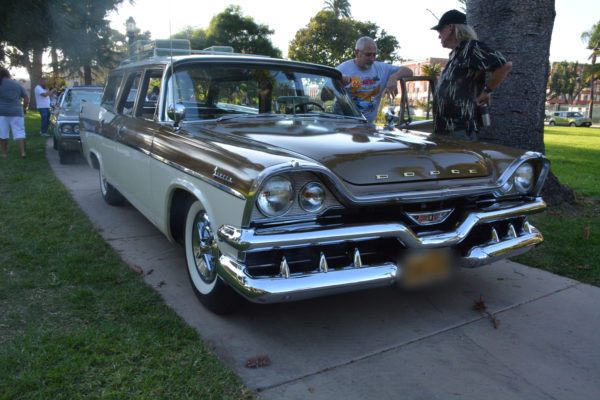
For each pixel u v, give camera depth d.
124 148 4.05
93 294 2.95
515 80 5.27
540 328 2.80
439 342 2.62
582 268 3.70
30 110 30.52
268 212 2.20
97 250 3.79
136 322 2.62
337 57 36.22
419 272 2.57
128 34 12.52
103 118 4.87
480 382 2.26
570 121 45.06
